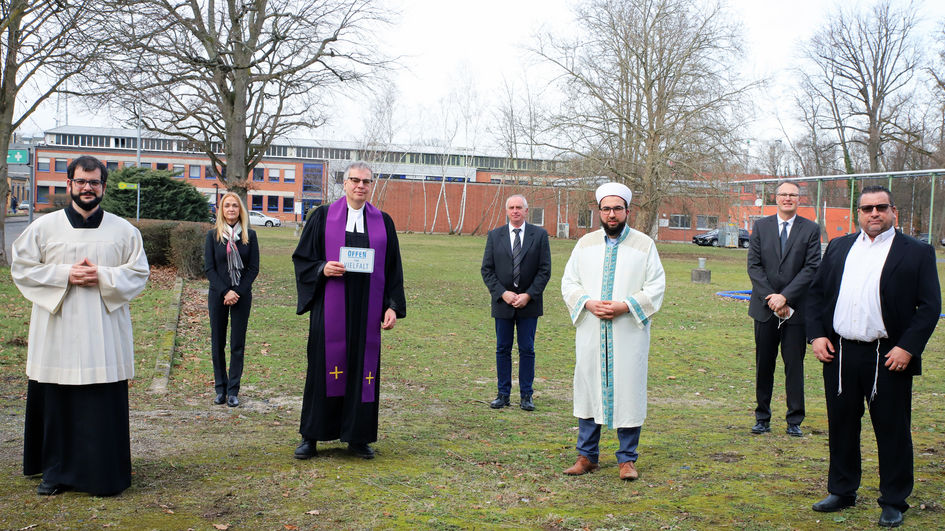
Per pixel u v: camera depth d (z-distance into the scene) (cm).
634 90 3541
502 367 730
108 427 419
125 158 7494
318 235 515
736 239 4953
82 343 412
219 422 621
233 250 704
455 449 554
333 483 450
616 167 3481
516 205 722
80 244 423
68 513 385
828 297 425
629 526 383
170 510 393
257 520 382
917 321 391
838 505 413
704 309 1595
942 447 561
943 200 3189
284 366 888
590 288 497
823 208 3675
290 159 7538
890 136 4288
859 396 408
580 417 495
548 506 420
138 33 1753
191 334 1052
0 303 1217
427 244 4038
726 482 470
